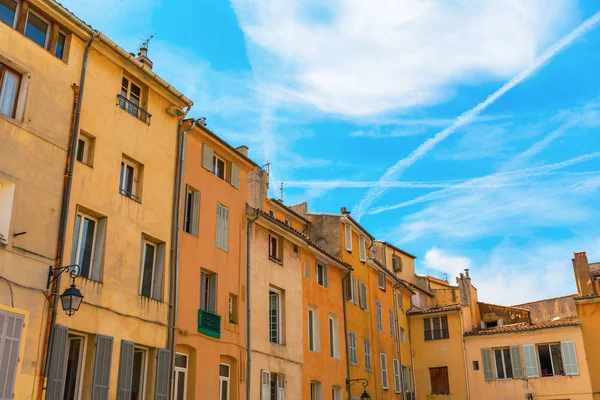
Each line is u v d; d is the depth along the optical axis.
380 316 34.72
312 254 27.95
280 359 23.47
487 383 36.31
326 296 28.45
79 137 16.58
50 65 15.77
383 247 43.59
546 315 44.53
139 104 18.80
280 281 24.72
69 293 13.68
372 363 32.00
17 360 13.27
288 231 25.31
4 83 14.73
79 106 16.25
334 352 28.38
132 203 17.48
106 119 17.22
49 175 15.05
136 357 17.12
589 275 36.09
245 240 22.84
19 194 14.19
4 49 14.64
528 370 35.31
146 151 18.45
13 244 13.82
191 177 20.42
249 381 21.17
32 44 15.39
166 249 18.38
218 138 21.83
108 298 15.98
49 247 14.63
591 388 33.25
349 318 30.41
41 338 13.92
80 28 16.67
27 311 13.74
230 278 21.44
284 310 24.70
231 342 20.75
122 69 18.16
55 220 14.94
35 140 14.91
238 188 23.06
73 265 14.17
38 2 15.52
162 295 17.83
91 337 15.45
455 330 38.47
